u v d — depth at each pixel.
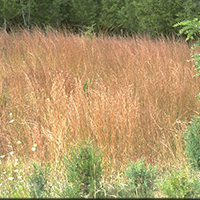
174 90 5.37
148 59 6.82
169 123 4.69
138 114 4.60
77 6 18.52
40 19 15.89
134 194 3.41
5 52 7.26
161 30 12.71
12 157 4.22
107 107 4.48
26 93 5.51
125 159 4.16
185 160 4.29
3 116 4.93
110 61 6.86
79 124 4.39
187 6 12.27
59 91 5.02
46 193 3.40
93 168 3.33
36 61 6.49
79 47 7.26
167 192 3.30
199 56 4.49
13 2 13.74
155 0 12.94
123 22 16.39
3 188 3.56
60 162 4.06
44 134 4.46
